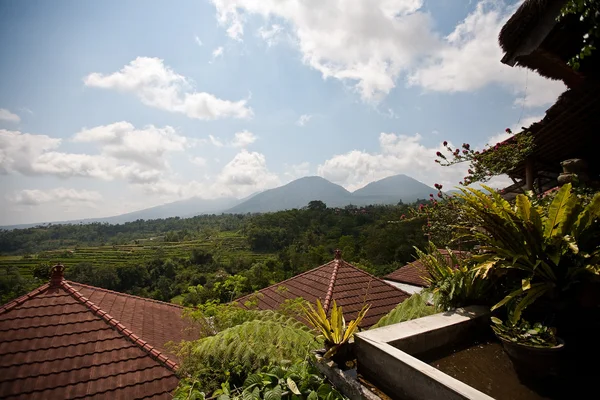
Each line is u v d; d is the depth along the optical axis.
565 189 2.76
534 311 3.13
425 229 6.30
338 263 10.41
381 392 2.59
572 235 2.90
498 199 3.31
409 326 3.13
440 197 6.01
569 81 4.70
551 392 2.41
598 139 6.32
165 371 5.62
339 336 3.10
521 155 6.06
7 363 5.12
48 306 6.38
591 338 2.78
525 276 3.25
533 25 3.94
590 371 2.57
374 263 43.09
